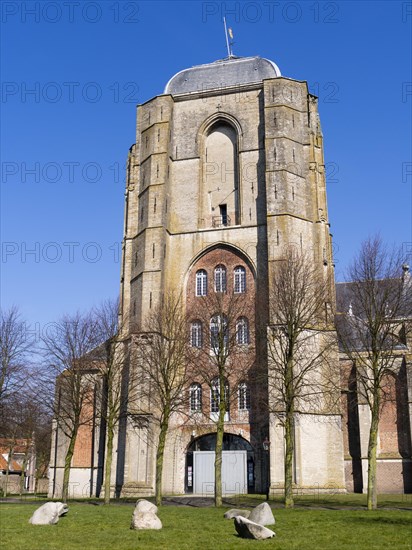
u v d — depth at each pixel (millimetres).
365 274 37906
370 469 34031
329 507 35469
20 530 23328
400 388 52688
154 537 21172
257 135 58938
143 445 50062
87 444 58281
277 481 46062
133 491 49125
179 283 57062
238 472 51000
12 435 67875
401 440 51844
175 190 59906
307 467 46531
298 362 44312
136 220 60031
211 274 56656
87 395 50344
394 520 26172
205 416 48906
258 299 51094
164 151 59281
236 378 51438
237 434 50812
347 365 53750
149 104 62406
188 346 47812
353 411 53406
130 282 57938
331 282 49031
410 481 50750
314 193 56125
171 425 52125
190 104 62000
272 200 54312
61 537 21312
